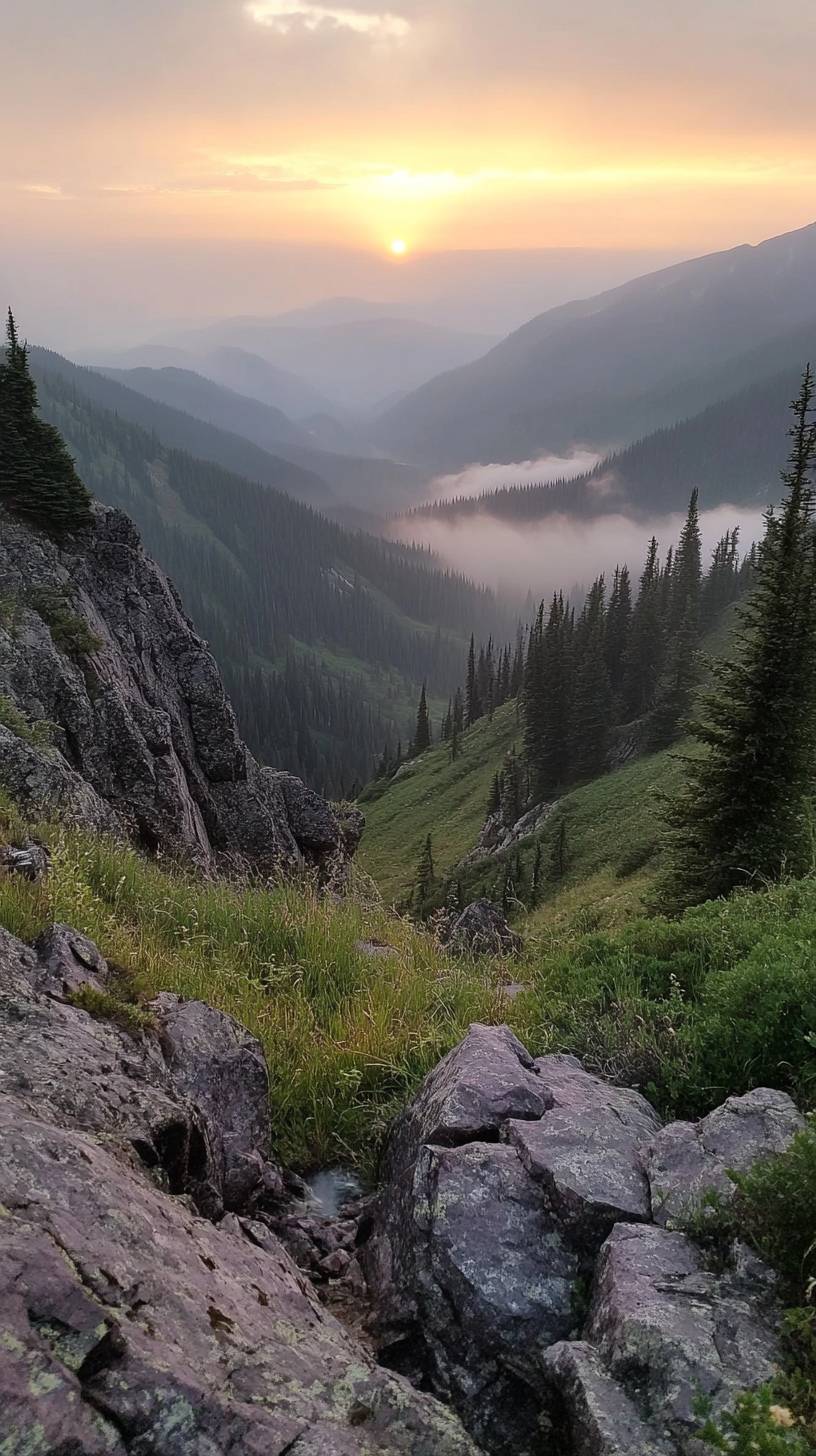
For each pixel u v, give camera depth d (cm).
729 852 1895
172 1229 326
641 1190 416
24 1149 307
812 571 1914
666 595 11256
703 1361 302
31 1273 253
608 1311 338
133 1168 355
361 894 1209
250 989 737
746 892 987
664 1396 296
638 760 8062
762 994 562
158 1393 238
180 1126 403
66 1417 220
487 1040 551
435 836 10475
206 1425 239
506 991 791
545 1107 488
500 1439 335
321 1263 458
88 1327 247
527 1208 410
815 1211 346
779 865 1795
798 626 1888
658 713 7969
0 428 2397
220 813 2411
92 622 2203
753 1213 367
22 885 680
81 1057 416
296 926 893
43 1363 230
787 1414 251
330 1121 584
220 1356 271
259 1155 507
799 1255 344
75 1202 296
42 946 549
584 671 8794
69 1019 456
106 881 935
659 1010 629
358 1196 531
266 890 1090
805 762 1886
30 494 2391
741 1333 317
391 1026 673
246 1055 536
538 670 9069
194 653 2598
